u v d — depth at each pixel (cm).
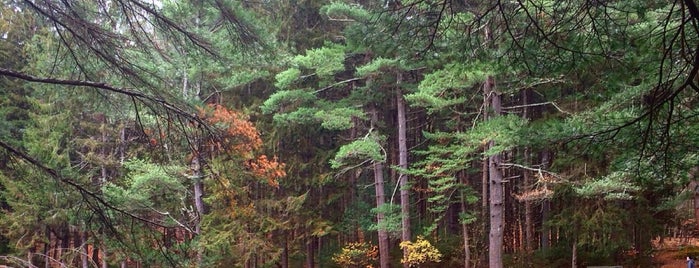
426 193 2114
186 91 1292
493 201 1297
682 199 1298
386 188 2125
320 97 1995
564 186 1434
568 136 517
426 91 1294
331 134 2084
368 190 2161
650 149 436
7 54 1559
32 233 1435
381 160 1638
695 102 454
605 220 1380
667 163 446
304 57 1472
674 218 1623
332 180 1836
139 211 582
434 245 1925
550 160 1666
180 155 596
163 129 566
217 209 1566
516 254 1862
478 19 391
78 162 1563
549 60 396
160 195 1022
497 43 420
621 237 1413
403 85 1641
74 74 553
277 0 686
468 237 1870
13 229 1384
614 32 371
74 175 557
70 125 1364
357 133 1986
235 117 1267
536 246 2020
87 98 568
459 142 1680
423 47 416
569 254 1770
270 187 1822
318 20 1917
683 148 431
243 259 1619
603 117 545
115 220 559
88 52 528
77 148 1527
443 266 1864
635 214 1443
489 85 1255
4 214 1389
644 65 406
